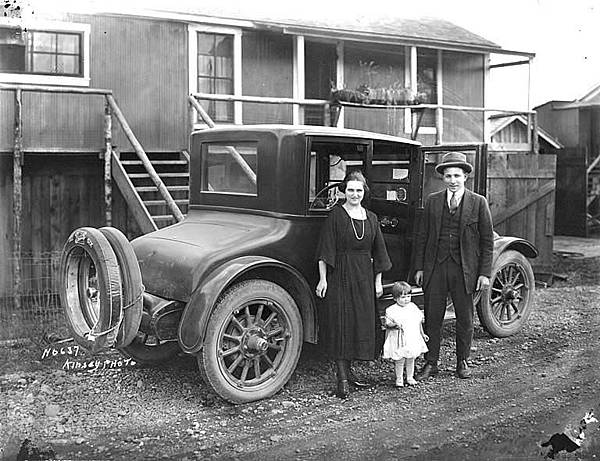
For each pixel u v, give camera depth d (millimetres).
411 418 4168
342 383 4559
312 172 5188
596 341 5961
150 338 5332
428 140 12289
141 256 4840
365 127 11305
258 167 4879
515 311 6277
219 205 5203
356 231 4535
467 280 4891
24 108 7863
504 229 9164
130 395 4586
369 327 4531
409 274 5227
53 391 4613
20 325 6137
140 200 7410
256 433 3924
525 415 4164
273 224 4762
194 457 3582
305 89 11719
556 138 15141
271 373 4551
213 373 4277
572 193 13836
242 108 10477
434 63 12672
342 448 3695
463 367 5016
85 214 8375
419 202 5578
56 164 8203
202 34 9938
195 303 4258
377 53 12078
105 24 8797
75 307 4500
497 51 11906
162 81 9406
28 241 7996
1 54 7848
